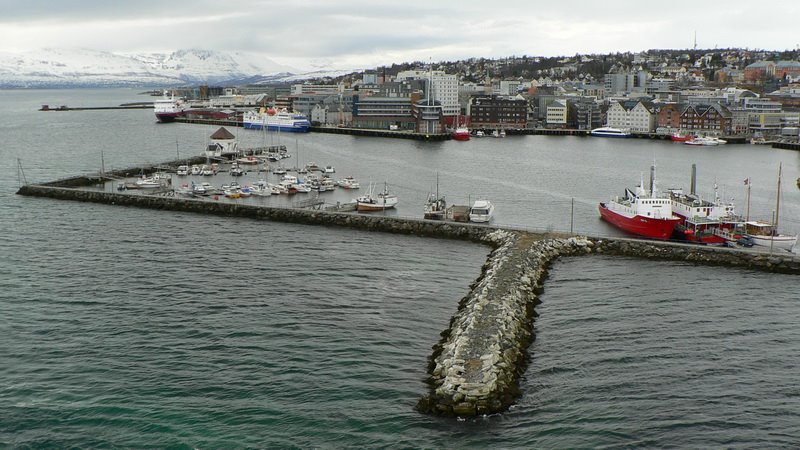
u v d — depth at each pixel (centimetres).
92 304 8306
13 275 9456
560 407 5956
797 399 6062
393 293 8975
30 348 7000
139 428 5594
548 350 7156
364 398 6081
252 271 9850
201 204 14738
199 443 5403
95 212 14338
